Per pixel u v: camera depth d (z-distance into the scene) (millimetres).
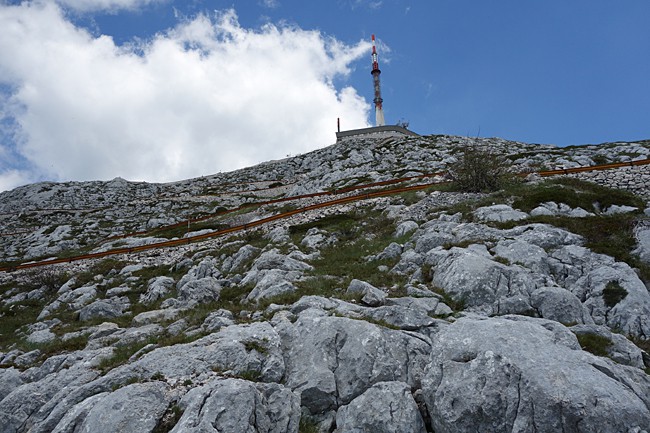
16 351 18828
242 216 49219
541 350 10836
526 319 14094
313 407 11531
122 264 36812
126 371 12406
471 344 11195
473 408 9820
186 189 103000
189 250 37719
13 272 41594
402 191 40531
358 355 12156
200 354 12938
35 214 85562
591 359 10797
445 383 10461
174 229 53594
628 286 16359
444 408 10070
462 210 28406
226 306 20172
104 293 29812
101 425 10070
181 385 11594
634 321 15219
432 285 18438
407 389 10938
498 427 9641
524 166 43625
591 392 9547
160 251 39281
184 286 23422
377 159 76812
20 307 29797
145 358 13133
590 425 9141
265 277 21375
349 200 41500
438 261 19844
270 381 12094
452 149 73250
